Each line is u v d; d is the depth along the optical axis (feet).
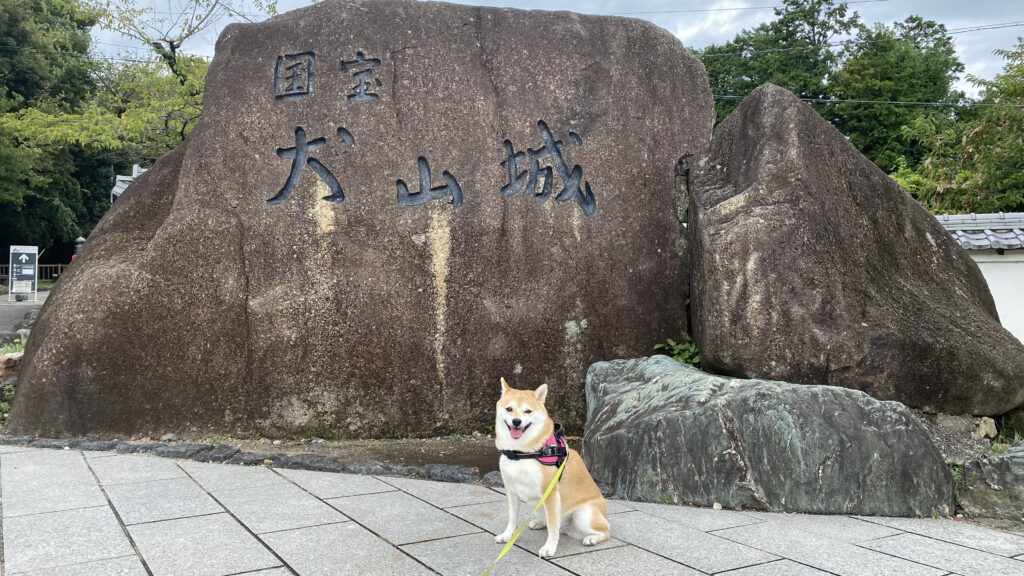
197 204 21.11
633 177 23.35
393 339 21.17
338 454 19.20
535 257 22.35
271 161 21.49
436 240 21.81
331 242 21.35
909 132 59.47
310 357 20.75
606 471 16.01
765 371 18.24
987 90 53.62
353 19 22.30
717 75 97.40
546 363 22.07
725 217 19.57
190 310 20.43
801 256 18.81
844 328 18.33
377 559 10.98
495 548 11.64
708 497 14.44
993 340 19.27
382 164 21.85
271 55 21.94
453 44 22.68
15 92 79.30
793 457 14.14
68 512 13.11
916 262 21.24
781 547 11.84
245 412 20.45
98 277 20.18
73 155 94.38
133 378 19.86
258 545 11.53
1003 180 48.88
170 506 13.64
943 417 18.54
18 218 90.43
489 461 18.58
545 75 23.16
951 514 14.19
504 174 22.47
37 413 19.39
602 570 10.69
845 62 89.25
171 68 63.98
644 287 23.04
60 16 92.17
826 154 20.71
